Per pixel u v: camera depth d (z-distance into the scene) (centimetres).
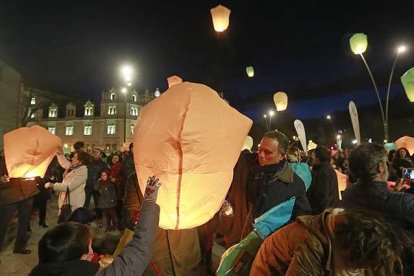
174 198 232
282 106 1147
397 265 166
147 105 251
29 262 591
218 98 242
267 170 323
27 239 730
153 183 229
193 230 312
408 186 410
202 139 225
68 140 8094
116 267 204
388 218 251
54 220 958
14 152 510
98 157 846
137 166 246
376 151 268
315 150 471
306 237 181
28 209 634
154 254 294
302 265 175
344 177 580
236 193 370
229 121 235
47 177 849
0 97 2670
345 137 4719
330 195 438
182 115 225
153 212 223
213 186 237
